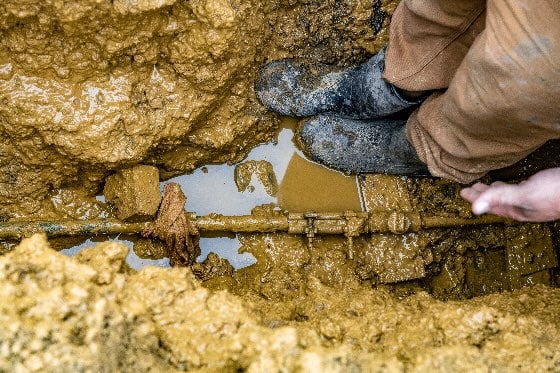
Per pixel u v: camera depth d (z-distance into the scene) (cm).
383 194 284
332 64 285
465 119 196
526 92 171
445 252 286
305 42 279
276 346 165
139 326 165
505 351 173
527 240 283
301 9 274
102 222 255
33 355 152
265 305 224
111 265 180
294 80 275
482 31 191
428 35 216
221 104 267
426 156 229
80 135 240
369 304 219
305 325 195
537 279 282
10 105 234
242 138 278
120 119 243
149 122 248
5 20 220
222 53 244
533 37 163
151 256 267
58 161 251
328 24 277
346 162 279
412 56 225
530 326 179
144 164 261
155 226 256
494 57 172
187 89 253
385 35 279
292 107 275
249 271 273
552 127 181
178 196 256
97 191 265
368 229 272
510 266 284
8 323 153
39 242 171
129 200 253
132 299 171
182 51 242
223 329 173
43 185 256
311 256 276
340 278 273
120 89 242
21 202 256
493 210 201
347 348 168
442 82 223
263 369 161
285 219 268
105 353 157
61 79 237
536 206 189
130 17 224
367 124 271
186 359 168
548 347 174
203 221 262
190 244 263
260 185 282
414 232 279
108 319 161
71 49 231
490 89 179
